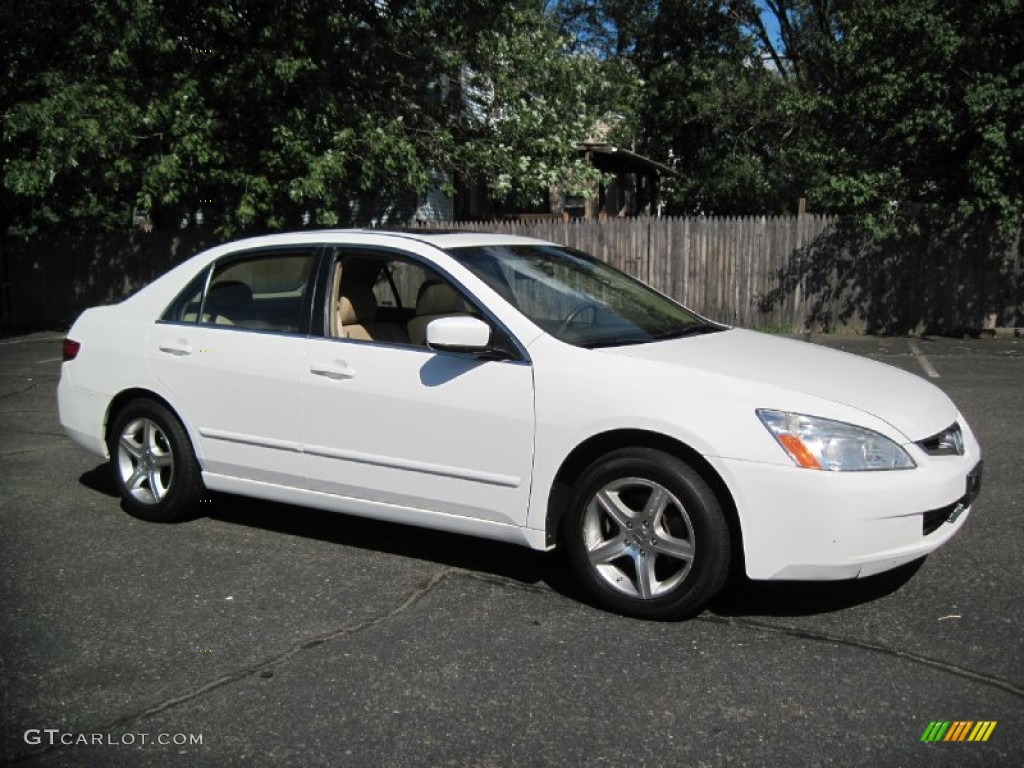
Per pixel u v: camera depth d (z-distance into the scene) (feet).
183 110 44.68
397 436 15.28
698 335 16.22
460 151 51.78
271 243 17.39
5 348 45.70
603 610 14.15
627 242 48.08
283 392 16.38
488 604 14.43
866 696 11.46
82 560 16.44
